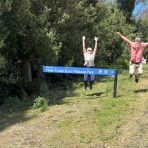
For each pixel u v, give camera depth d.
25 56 17.09
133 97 14.09
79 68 14.32
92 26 21.67
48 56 17.08
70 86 18.39
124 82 18.33
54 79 20.36
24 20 15.82
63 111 12.65
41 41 16.58
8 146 10.02
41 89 16.61
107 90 16.22
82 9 20.53
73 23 19.94
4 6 14.66
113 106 12.90
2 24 14.93
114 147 9.55
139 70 14.77
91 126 11.07
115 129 10.72
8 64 15.91
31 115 12.89
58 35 18.81
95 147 9.63
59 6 19.00
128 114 11.98
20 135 10.82
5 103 14.77
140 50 14.73
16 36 16.05
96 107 12.87
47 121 11.84
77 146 9.76
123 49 28.48
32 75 18.98
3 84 15.65
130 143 9.75
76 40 20.16
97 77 21.53
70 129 10.98
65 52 20.19
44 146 9.89
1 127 11.80
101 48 23.11
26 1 15.60
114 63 27.33
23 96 16.03
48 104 14.16
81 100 14.39
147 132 10.43
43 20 17.50
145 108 12.56
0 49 15.26
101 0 24.00
